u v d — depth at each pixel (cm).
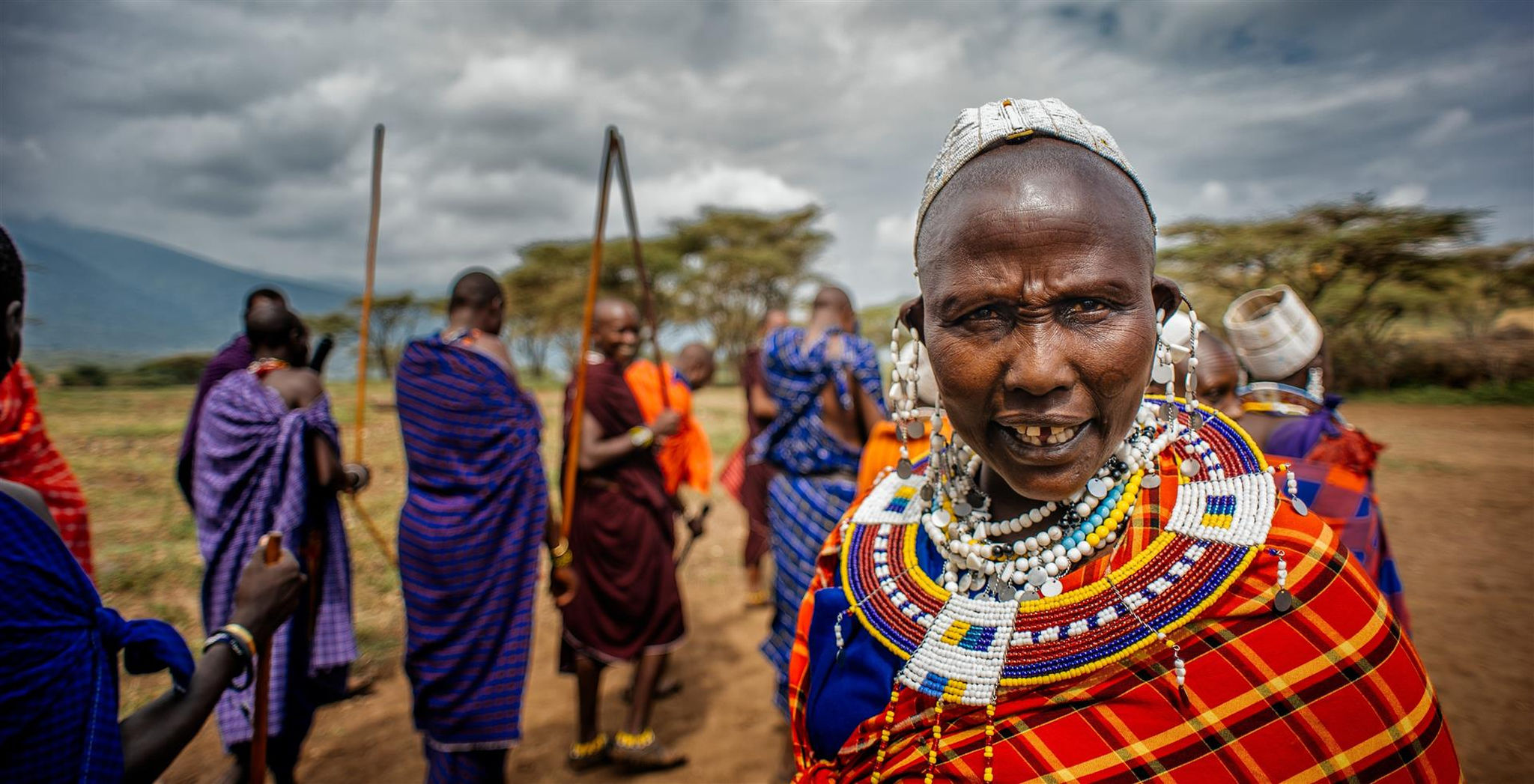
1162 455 102
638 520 358
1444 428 1811
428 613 305
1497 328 3734
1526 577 613
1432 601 561
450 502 308
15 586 110
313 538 335
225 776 320
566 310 4794
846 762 110
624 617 358
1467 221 2845
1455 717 388
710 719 414
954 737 97
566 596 336
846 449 347
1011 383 86
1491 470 1150
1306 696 85
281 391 337
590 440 355
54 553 119
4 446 283
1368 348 3014
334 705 421
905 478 115
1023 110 91
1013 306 85
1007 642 96
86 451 1170
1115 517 97
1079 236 83
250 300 395
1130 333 85
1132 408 88
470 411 311
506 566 312
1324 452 210
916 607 106
